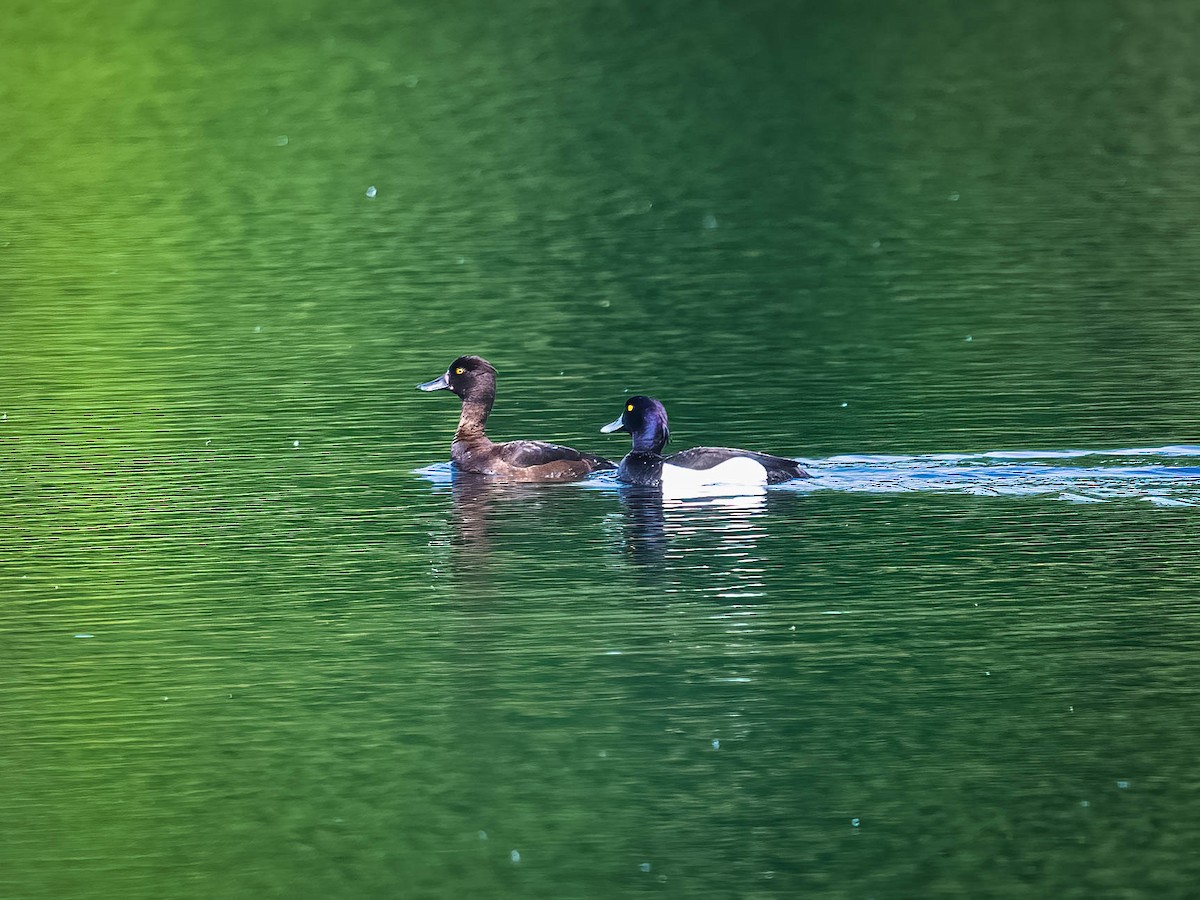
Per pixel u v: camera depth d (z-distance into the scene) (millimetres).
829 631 20375
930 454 27188
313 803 16750
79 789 17109
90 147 56531
